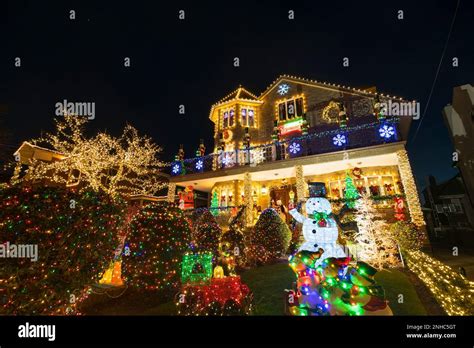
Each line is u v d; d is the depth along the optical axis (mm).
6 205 2867
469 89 14086
